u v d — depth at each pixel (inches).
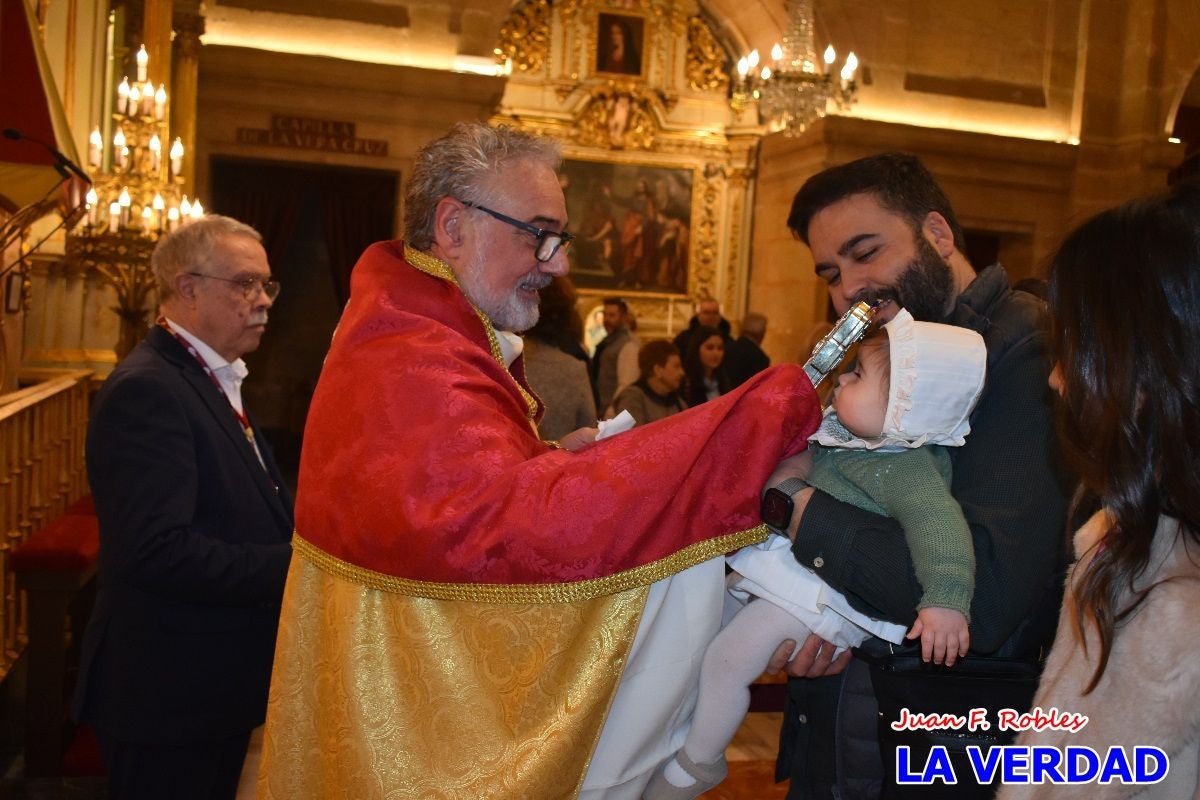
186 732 90.4
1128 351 44.8
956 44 464.8
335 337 68.4
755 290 511.8
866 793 65.3
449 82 420.5
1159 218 45.6
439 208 70.9
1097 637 46.7
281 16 417.1
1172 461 43.9
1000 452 61.0
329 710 62.1
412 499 58.6
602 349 313.4
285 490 106.3
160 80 279.9
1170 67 461.4
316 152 419.8
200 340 101.9
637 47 510.3
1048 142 462.6
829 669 64.9
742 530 61.1
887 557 59.6
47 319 253.8
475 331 69.0
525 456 61.2
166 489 87.5
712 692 64.6
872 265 68.9
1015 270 478.9
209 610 91.4
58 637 129.5
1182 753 44.0
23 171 140.9
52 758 129.3
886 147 452.1
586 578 57.7
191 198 348.5
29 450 153.9
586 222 507.8
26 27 139.1
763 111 346.0
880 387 63.2
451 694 59.5
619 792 62.2
